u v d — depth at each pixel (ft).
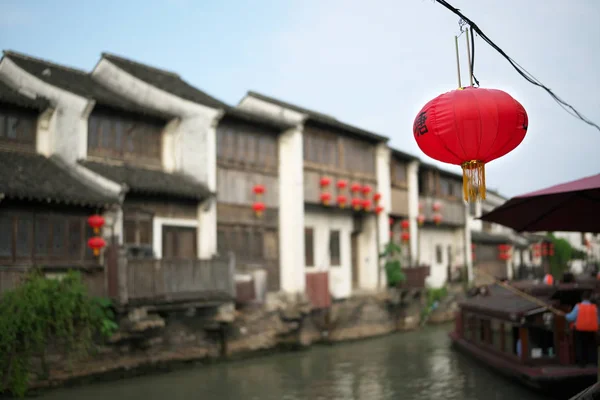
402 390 46.06
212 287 52.06
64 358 44.09
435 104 16.46
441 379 49.80
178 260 49.47
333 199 72.13
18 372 40.22
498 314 48.44
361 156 78.54
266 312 62.28
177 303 49.44
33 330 40.57
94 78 62.39
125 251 45.70
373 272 80.23
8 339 38.96
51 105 50.34
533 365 43.01
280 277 65.00
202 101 56.34
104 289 46.21
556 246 148.36
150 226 51.55
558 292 43.29
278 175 65.92
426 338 77.05
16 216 42.60
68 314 41.45
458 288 104.88
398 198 86.74
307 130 69.56
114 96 58.39
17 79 53.52
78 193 45.27
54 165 48.88
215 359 56.70
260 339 61.41
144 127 55.16
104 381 46.98
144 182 50.11
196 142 56.59
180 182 54.29
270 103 68.95
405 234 85.81
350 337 74.49
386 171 81.82
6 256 41.83
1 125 47.67
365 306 77.51
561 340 42.91
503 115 15.85
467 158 16.75
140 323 46.24
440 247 103.45
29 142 49.39
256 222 62.44
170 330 52.75
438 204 98.32
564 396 40.45
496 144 16.26
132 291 45.80
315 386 47.55
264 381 49.29
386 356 62.44
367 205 75.61
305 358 60.85
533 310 43.62
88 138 50.21
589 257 174.40
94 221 44.98
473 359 56.24
